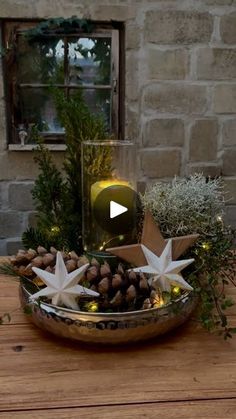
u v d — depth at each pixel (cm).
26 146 206
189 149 212
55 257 76
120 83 209
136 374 65
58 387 62
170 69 203
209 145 213
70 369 66
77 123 95
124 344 72
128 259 76
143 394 61
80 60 207
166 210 89
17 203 213
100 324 69
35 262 75
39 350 71
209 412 58
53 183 96
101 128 96
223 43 202
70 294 70
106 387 62
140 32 198
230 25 200
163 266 73
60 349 71
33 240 92
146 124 208
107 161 86
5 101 203
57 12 194
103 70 209
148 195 93
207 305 74
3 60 199
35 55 204
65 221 95
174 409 58
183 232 88
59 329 71
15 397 60
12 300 89
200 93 207
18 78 205
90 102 212
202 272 83
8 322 80
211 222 89
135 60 201
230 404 59
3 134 205
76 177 96
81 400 60
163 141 210
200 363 68
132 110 206
